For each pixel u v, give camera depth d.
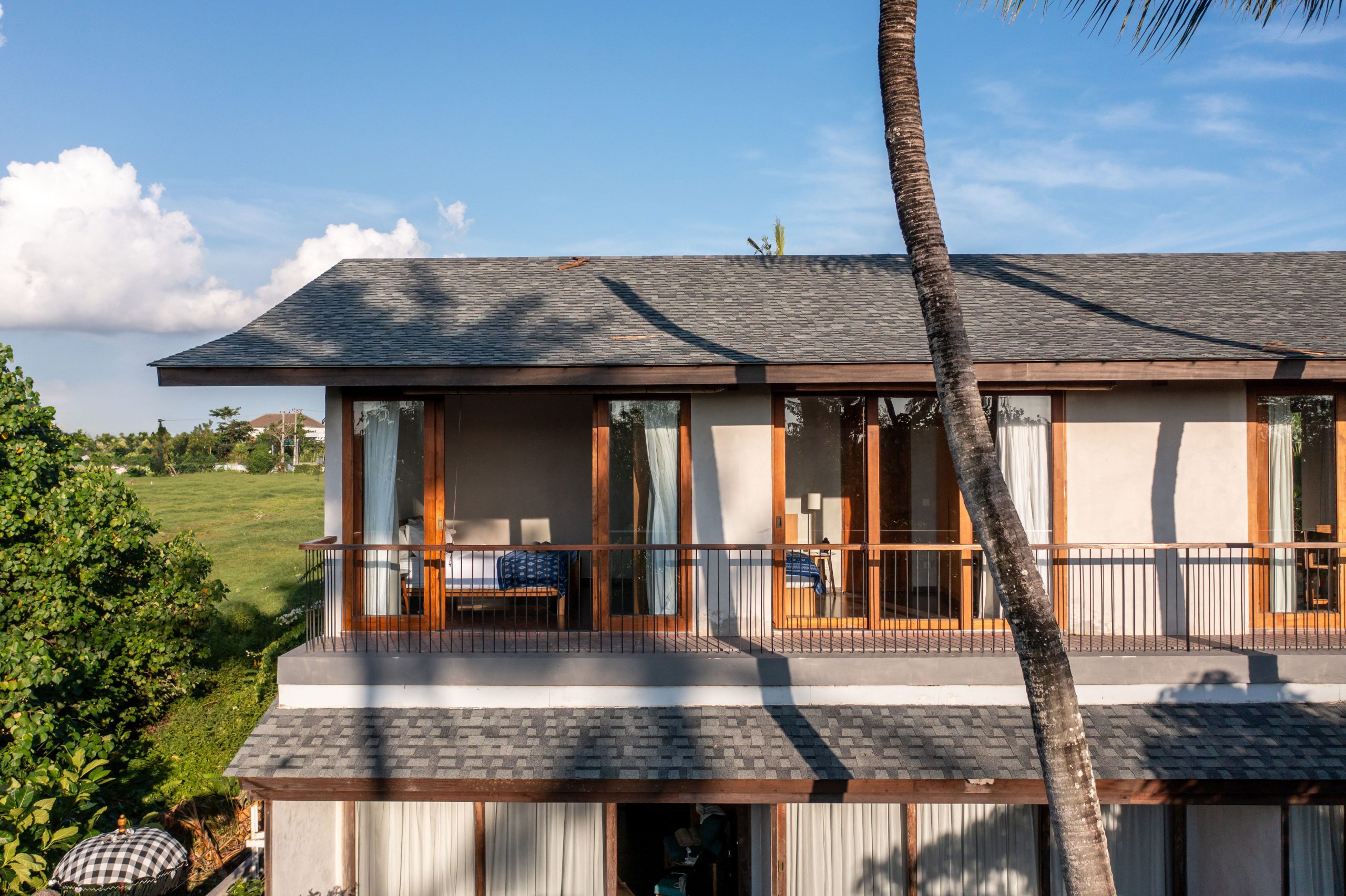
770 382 8.05
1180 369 8.09
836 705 7.84
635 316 9.97
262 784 7.21
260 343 8.69
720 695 7.85
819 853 8.24
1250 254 12.58
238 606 19.55
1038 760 7.22
